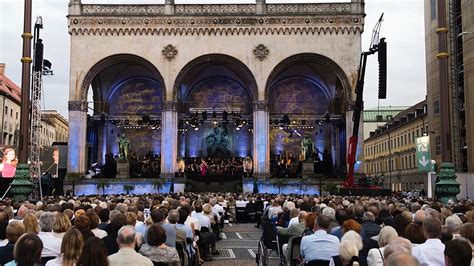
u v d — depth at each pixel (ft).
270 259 58.08
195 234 50.21
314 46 162.09
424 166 120.78
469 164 149.89
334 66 162.09
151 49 162.30
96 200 67.10
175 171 159.94
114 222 32.45
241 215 109.60
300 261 34.12
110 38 162.30
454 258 17.42
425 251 26.50
